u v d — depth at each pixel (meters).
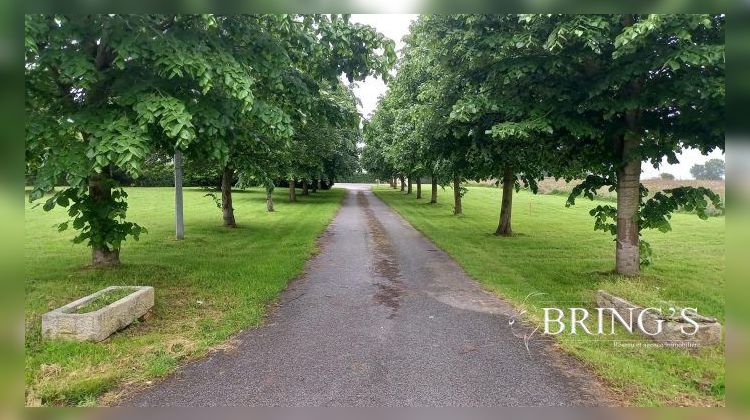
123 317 5.50
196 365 4.62
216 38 6.80
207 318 6.05
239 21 6.95
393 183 56.78
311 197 35.59
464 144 12.02
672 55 6.30
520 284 8.10
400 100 18.69
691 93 6.66
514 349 5.10
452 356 4.89
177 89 6.73
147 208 23.00
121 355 4.73
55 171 5.62
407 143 17.16
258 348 5.10
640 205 8.91
